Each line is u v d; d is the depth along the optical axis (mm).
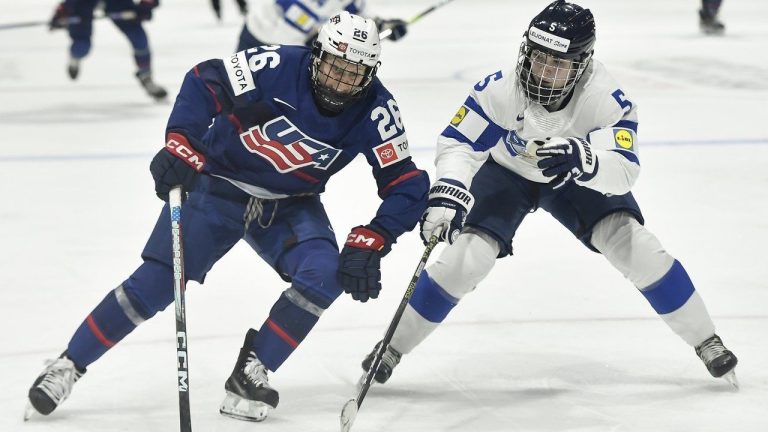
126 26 33031
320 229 11008
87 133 28703
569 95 11344
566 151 10648
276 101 10375
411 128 28203
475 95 11500
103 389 11773
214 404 11375
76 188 22500
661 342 13430
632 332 13805
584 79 11344
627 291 15539
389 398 11641
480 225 11625
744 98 32188
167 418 10984
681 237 18375
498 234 11617
